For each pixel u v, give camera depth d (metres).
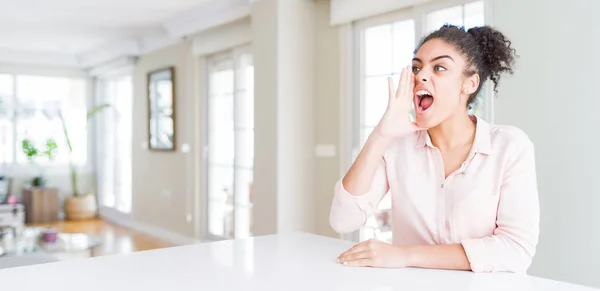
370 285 0.93
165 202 6.07
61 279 0.98
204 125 5.41
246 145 4.82
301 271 1.04
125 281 0.96
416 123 1.15
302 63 4.01
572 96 2.49
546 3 2.59
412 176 1.21
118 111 7.30
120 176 7.28
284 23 3.91
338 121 3.90
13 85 7.29
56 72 7.61
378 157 1.16
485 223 1.14
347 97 3.81
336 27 3.91
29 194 7.11
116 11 4.95
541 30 2.61
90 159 7.94
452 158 1.19
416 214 1.21
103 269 1.05
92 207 7.61
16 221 6.04
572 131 2.49
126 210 7.10
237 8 4.41
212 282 0.95
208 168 5.43
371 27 3.68
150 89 6.25
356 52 3.79
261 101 4.06
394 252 1.07
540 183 2.62
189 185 5.58
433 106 1.12
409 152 1.23
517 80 2.71
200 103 5.44
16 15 5.11
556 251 2.57
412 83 1.14
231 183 5.07
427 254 1.07
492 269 1.04
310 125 4.06
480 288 0.92
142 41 6.31
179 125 5.77
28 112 7.41
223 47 4.93
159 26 5.63
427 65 1.12
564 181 2.53
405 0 3.29
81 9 4.86
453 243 1.16
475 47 1.13
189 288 0.92
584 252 2.46
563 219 2.54
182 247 1.28
